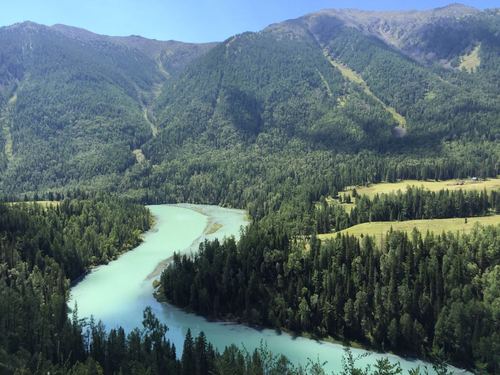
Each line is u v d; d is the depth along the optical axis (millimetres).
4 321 116750
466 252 145375
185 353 103000
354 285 139750
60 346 109500
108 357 105625
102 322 137750
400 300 132875
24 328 116125
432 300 133125
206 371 102000
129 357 104375
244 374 91188
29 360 103938
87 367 96188
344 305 136750
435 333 125625
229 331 137375
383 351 127500
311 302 140000
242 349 124000
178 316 146375
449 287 133375
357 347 130000
